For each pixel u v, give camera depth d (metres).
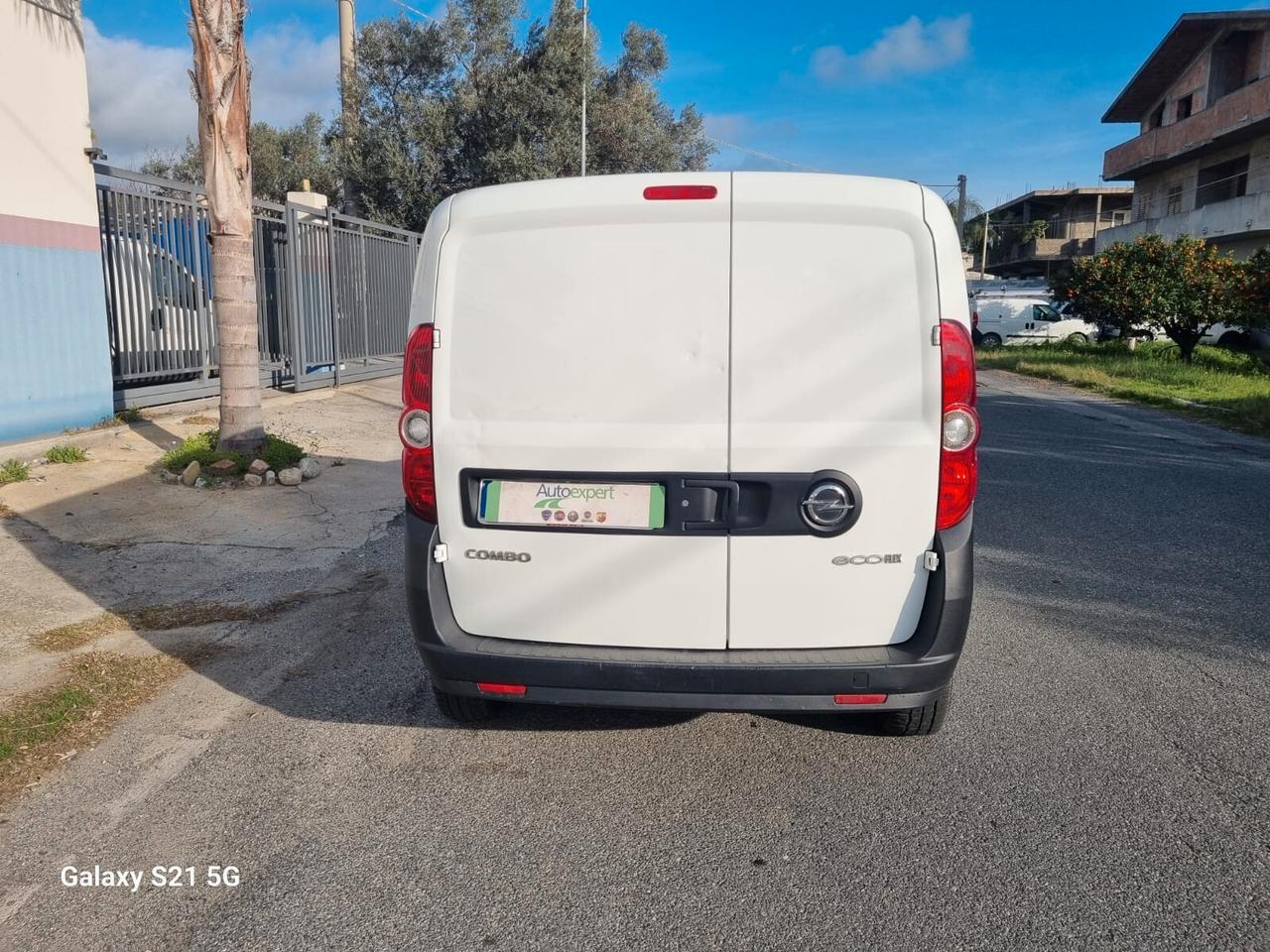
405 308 16.19
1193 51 32.34
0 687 3.90
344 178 23.81
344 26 23.16
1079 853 2.86
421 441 3.10
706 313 2.92
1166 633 4.77
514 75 23.89
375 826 3.01
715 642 3.05
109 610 4.90
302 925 2.53
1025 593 5.39
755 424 2.95
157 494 7.02
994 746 3.57
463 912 2.59
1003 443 11.06
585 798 3.19
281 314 12.14
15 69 7.38
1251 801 3.16
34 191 7.62
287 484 7.51
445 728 3.71
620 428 2.98
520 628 3.13
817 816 3.08
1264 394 15.74
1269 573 5.77
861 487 2.96
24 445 7.47
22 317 7.59
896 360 2.93
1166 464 9.67
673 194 2.89
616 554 3.03
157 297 9.55
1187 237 22.72
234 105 7.25
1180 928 2.51
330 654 4.43
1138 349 24.73
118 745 3.52
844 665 2.96
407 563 3.16
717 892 2.68
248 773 3.33
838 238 2.89
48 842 2.90
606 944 2.46
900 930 2.51
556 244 2.97
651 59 29.81
